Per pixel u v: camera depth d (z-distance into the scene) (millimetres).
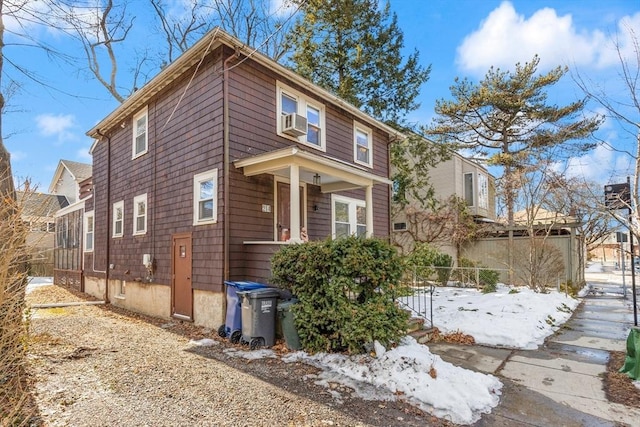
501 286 12961
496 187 17516
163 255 8812
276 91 8523
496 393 4164
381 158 12492
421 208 16531
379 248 5422
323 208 9844
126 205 10695
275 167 7039
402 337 5453
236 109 7520
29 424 3170
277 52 15156
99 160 12727
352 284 5180
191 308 7734
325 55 15484
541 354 5652
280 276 5902
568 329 7320
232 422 3357
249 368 4855
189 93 8344
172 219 8602
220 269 7090
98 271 12055
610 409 3771
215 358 5293
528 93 16172
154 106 9641
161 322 8016
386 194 12680
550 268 12984
